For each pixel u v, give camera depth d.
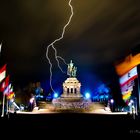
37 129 26.80
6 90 55.03
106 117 46.41
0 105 59.62
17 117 45.94
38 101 85.44
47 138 20.84
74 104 83.06
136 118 42.12
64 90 93.88
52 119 42.12
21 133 23.31
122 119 41.28
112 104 80.81
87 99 89.12
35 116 49.12
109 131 25.20
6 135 21.84
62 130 26.25
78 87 94.06
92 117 46.66
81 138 21.05
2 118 42.12
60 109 78.50
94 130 26.22
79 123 34.97
